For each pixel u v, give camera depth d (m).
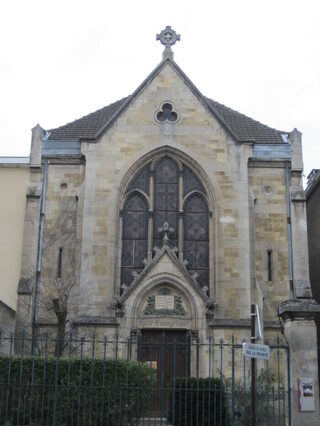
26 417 17.39
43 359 18.09
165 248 29.78
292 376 16.94
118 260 30.86
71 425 17.14
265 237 31.64
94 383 18.00
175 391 19.08
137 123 32.44
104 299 29.81
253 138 34.50
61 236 31.33
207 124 32.47
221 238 30.83
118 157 31.98
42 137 33.03
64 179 32.28
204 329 29.00
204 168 31.89
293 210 31.81
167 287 29.73
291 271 31.08
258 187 32.34
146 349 28.95
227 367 28.53
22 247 31.00
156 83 33.03
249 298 29.91
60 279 30.58
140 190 32.09
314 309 17.20
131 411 17.70
